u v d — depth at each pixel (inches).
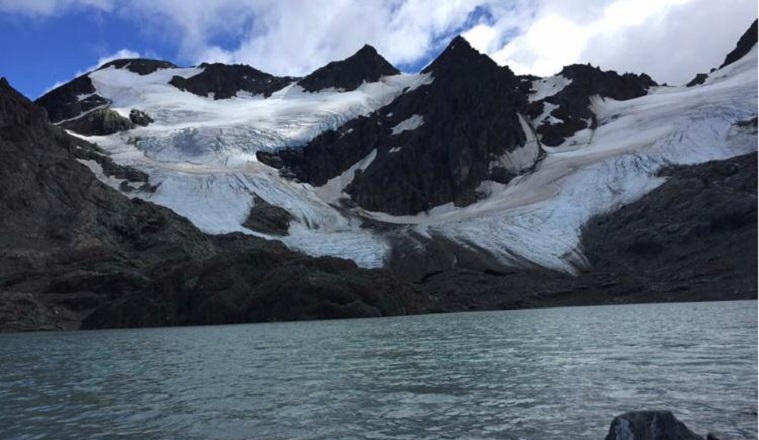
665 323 2117.4
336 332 2319.1
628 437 490.3
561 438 600.4
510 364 1136.8
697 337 1524.4
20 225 5157.5
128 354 1685.5
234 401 852.0
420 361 1245.7
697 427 611.8
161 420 741.3
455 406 766.5
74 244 5098.4
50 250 4926.2
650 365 1045.8
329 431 660.7
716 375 919.0
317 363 1274.6
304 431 664.4
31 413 809.5
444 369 1108.5
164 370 1254.3
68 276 4426.7
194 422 725.3
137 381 1103.0
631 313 3014.3
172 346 1918.1
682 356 1149.1
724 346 1295.5
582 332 1863.9
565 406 738.2
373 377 1035.9
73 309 4124.0
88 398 919.7
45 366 1408.7
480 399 805.2
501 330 2114.9
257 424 703.1
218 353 1610.5
